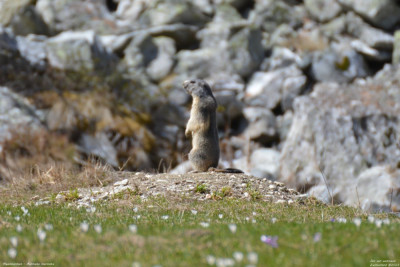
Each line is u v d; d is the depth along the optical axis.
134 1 66.56
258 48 63.47
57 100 52.53
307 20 66.69
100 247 14.13
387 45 61.06
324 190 44.88
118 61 60.66
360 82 58.00
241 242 14.30
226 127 57.91
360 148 46.22
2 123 47.66
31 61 56.78
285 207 25.70
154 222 19.33
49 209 23.19
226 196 27.41
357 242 13.85
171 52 61.16
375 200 41.47
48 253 13.79
